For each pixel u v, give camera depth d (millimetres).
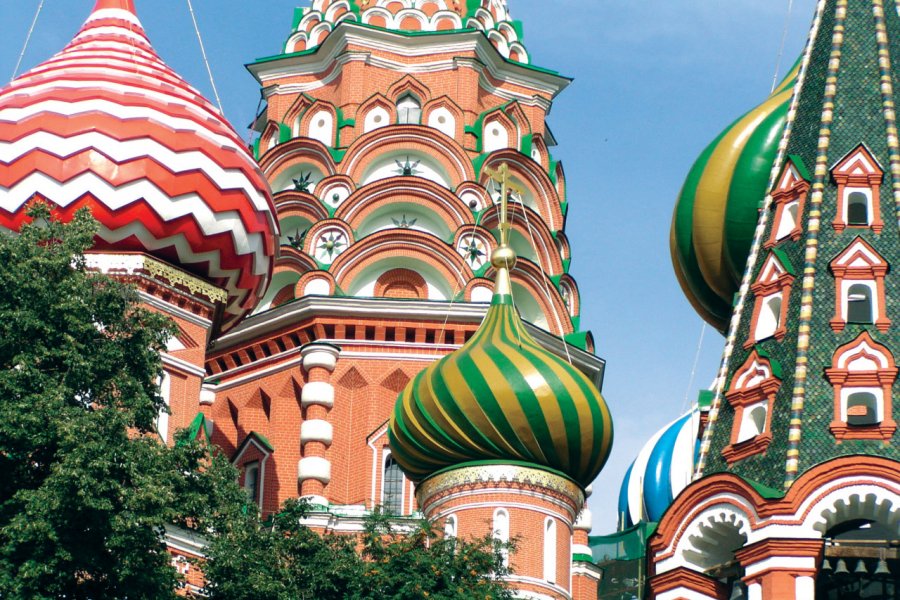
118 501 39250
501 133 66812
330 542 45875
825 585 45312
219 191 54594
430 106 66188
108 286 42031
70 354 40594
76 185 53344
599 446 55719
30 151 53531
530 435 54906
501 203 61406
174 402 53594
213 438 63281
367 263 63781
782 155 50219
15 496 39031
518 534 54219
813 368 46375
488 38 67875
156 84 56031
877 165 48969
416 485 56469
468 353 56156
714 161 53469
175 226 54000
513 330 57062
